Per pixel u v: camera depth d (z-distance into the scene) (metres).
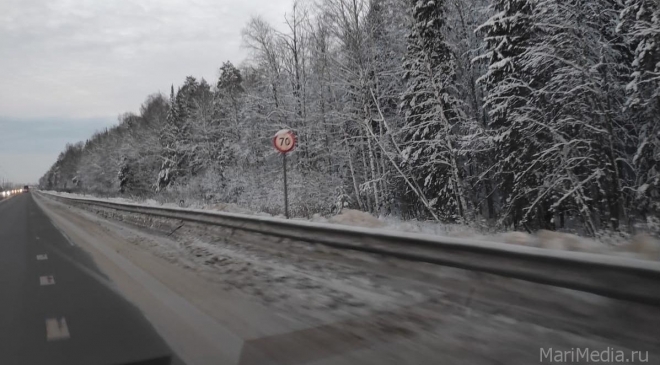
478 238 6.97
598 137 16.12
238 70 40.62
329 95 26.20
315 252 8.23
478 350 4.29
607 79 16.22
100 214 28.66
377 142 21.06
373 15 23.39
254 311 6.08
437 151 20.14
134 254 11.74
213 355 4.66
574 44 16.20
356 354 4.46
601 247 5.57
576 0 16.06
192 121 43.56
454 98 20.28
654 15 13.21
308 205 22.58
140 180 61.53
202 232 13.12
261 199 27.23
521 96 17.06
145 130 63.06
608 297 4.08
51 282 8.59
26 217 28.25
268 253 9.50
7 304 7.04
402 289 6.11
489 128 21.48
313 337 5.00
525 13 17.50
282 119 27.66
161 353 4.79
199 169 44.22
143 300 6.98
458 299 5.36
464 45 23.44
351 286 6.70
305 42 27.97
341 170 25.73
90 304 6.88
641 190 14.15
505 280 4.96
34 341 5.30
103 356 4.77
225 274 8.40
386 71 22.91
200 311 6.22
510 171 17.31
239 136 35.31
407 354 4.37
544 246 5.88
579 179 16.58
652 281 3.79
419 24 20.05
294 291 6.84
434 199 20.31
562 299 4.41
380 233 6.73
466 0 23.56
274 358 4.48
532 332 4.40
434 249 5.83
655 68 13.39
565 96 16.20
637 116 15.47
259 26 28.98
